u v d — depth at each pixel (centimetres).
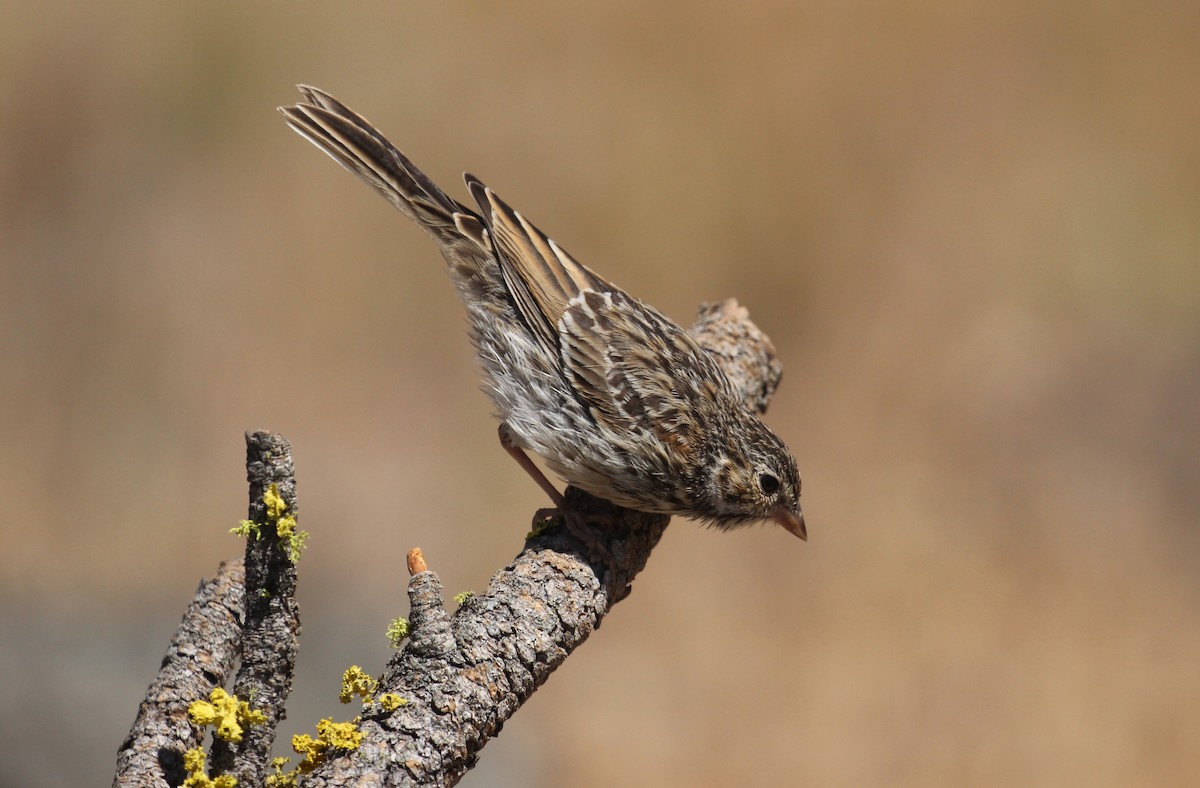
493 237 767
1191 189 1811
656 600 1476
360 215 1806
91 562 1456
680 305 1755
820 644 1411
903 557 1500
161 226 1823
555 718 1336
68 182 1830
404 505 1546
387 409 1673
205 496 1552
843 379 1700
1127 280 1766
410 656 457
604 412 716
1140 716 1309
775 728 1323
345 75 1869
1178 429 1631
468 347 1738
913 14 1892
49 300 1750
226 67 1852
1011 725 1307
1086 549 1501
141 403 1653
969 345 1725
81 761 1127
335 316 1772
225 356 1711
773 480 741
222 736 409
